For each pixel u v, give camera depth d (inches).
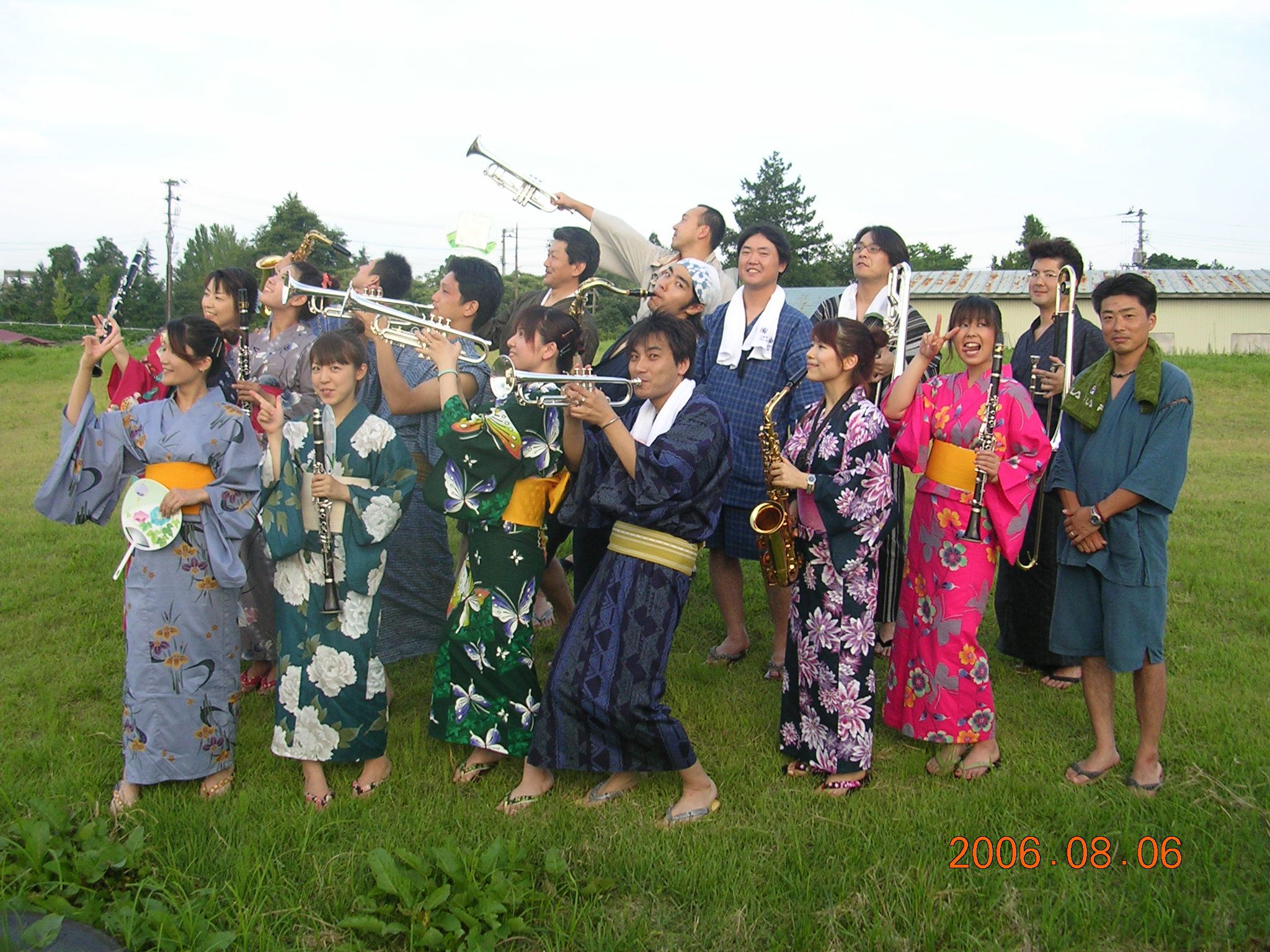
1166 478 151.9
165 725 148.9
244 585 156.0
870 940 120.0
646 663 146.6
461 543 211.0
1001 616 214.1
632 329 157.6
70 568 272.1
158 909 120.7
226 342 189.0
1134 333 157.1
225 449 151.6
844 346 155.1
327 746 151.1
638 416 158.7
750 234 199.8
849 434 155.3
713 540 205.9
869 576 157.1
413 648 202.5
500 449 152.0
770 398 198.7
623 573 149.8
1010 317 1228.5
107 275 2421.3
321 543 149.4
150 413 154.4
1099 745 160.9
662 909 127.4
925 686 164.9
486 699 157.6
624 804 153.3
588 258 205.5
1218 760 160.6
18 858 129.3
